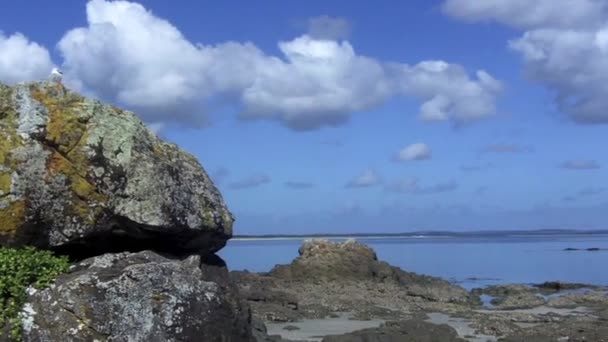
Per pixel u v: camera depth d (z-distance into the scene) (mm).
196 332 9867
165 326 9648
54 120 10727
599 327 26688
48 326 9562
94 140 10789
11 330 9609
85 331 9500
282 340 21938
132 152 10930
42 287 9883
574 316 31328
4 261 9883
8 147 10453
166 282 9914
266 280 42781
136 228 10891
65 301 9602
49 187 10508
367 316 30281
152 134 11648
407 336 21812
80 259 11031
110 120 11102
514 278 60469
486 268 76062
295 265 45781
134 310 9641
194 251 11844
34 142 10562
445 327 22984
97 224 10703
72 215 10633
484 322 28125
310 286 41750
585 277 61906
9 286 9789
